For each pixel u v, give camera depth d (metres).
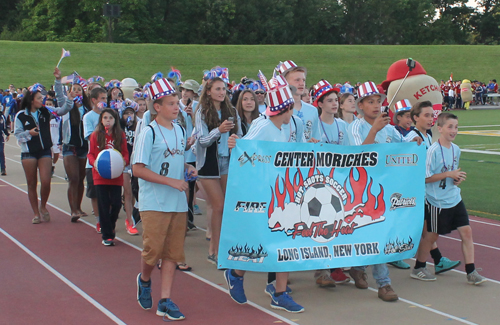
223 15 71.25
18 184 12.81
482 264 6.84
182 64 47.03
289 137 5.49
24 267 6.53
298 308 5.10
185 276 6.27
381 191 5.59
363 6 79.06
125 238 8.05
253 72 47.72
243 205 4.98
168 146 4.95
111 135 7.81
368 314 5.08
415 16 81.56
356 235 5.47
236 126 6.50
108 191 7.52
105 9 52.09
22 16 69.50
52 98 14.27
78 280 6.05
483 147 19.44
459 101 41.25
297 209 5.17
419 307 5.29
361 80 48.94
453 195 6.04
